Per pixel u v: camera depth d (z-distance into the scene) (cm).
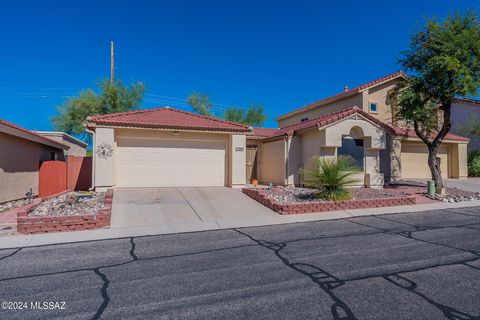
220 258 602
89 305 408
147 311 390
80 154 2633
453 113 2484
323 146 1504
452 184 1853
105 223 859
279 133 1872
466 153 2230
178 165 1512
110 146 1351
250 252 641
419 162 2145
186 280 491
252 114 4088
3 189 1203
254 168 1995
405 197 1245
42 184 1555
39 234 784
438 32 1423
